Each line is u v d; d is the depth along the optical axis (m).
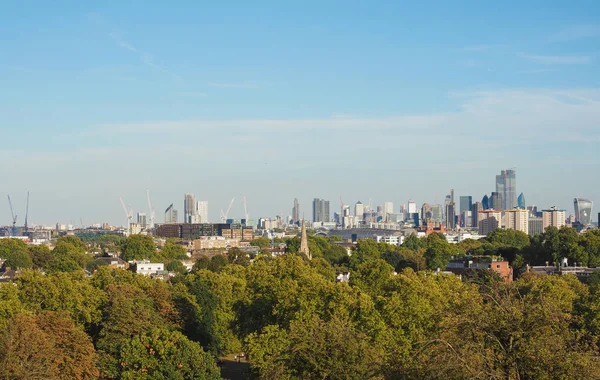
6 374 101.56
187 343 130.88
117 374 137.25
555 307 72.00
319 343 96.00
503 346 69.06
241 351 186.62
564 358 66.94
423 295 151.38
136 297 179.12
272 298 173.75
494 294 74.69
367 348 99.06
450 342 70.44
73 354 131.38
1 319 148.25
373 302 148.62
